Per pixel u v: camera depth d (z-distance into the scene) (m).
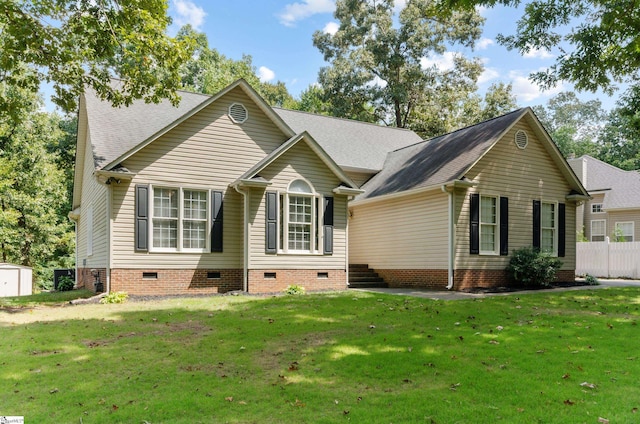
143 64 12.55
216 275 15.12
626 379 5.48
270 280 15.12
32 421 4.38
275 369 6.02
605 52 15.87
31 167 28.34
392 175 19.70
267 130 16.23
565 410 4.54
